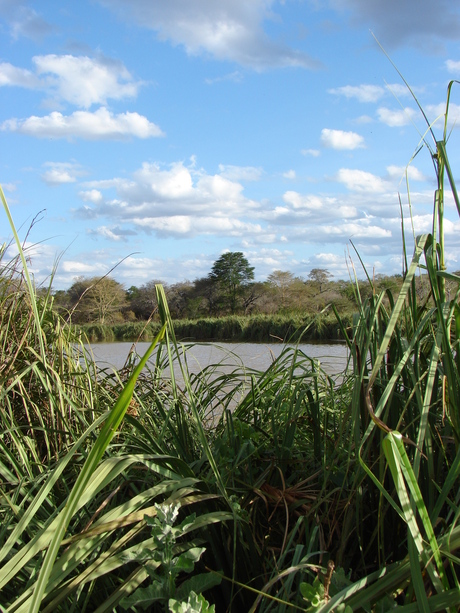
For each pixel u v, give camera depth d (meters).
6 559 1.26
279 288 49.12
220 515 1.18
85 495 1.05
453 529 0.96
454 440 1.23
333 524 1.35
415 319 1.40
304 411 2.06
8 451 1.65
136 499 1.16
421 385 1.41
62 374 2.23
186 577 1.28
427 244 1.30
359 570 1.30
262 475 1.62
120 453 1.56
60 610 1.14
